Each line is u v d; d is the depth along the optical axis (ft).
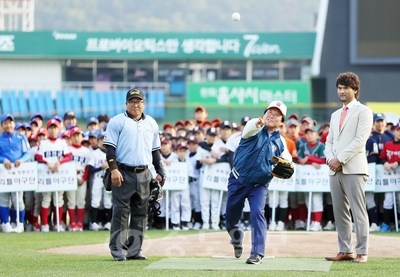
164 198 64.49
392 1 116.98
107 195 63.26
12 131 61.67
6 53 149.69
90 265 36.22
